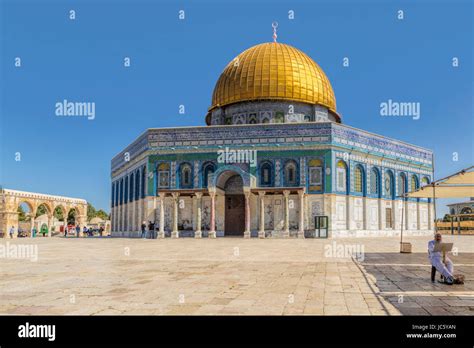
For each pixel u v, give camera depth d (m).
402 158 44.91
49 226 56.31
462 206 70.56
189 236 38.56
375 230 41.28
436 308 8.05
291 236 36.81
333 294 9.34
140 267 14.30
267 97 41.66
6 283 10.87
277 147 38.41
